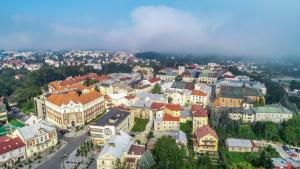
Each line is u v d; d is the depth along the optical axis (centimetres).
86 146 16138
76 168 13950
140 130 19025
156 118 19400
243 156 15612
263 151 15388
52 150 16112
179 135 16675
